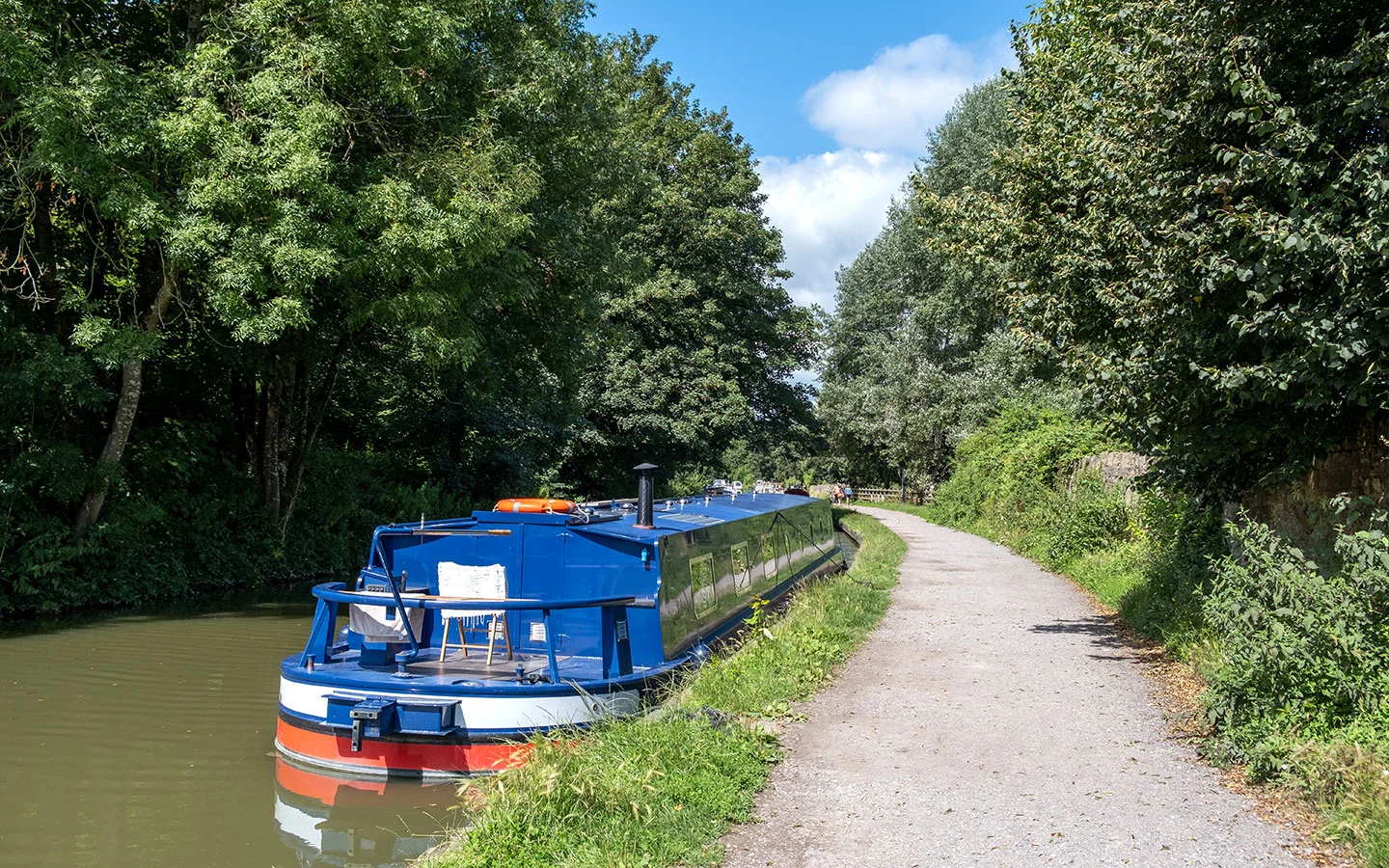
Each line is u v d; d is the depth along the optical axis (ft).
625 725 20.88
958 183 140.97
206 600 53.93
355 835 19.30
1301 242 20.67
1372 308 20.94
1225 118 25.12
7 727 26.94
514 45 57.77
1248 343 25.49
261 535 62.95
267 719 28.07
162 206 41.50
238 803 21.12
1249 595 20.53
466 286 49.29
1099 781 19.03
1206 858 15.10
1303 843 15.64
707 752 19.25
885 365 156.97
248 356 58.65
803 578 51.49
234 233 42.24
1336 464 25.73
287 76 43.21
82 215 48.01
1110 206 29.58
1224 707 20.20
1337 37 24.84
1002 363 110.83
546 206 62.08
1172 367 26.27
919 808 17.57
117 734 26.40
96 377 53.93
